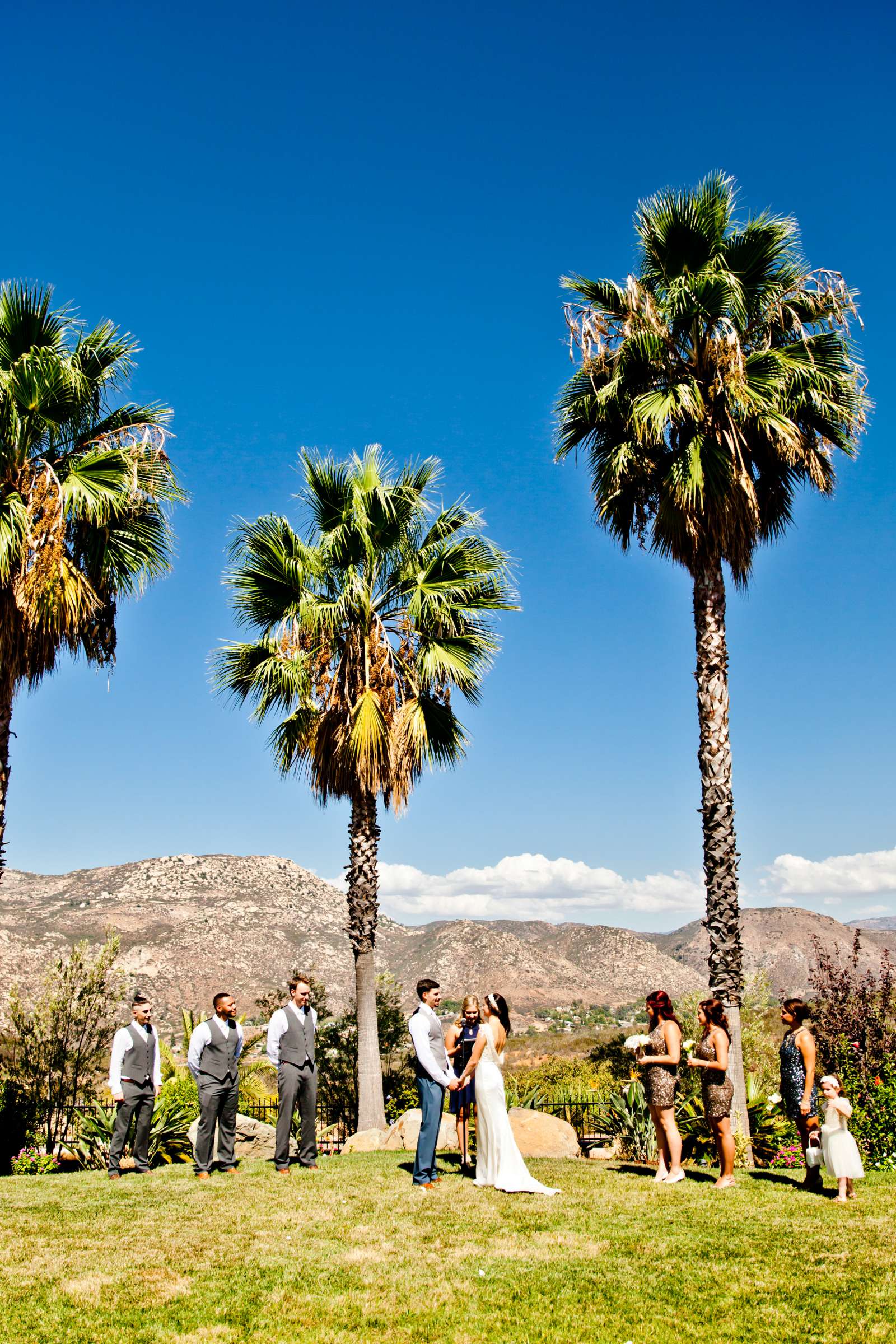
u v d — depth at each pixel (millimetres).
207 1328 5824
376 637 15891
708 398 13625
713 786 13031
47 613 12234
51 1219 8281
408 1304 6215
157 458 13742
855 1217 8086
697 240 13898
